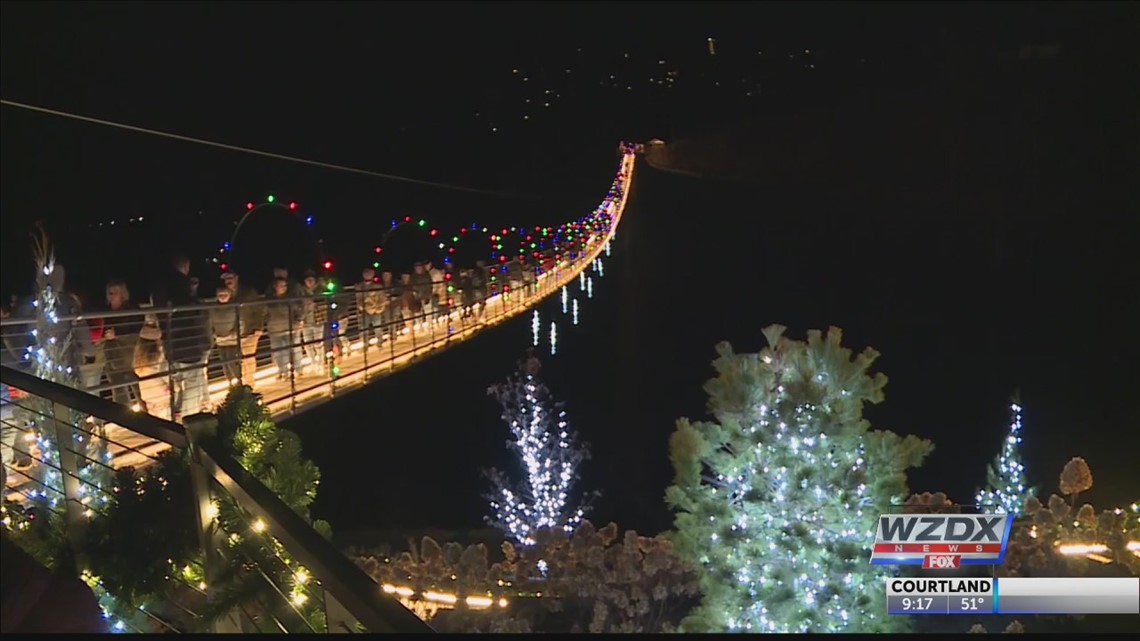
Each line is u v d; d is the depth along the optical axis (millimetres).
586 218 43281
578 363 24141
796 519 6711
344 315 15523
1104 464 7109
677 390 22062
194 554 3949
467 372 19328
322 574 2268
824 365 7008
